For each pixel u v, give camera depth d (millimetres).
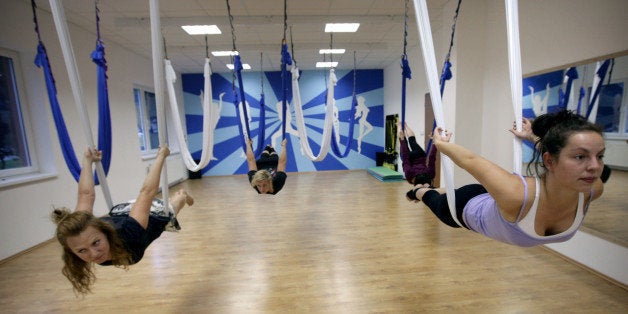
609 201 2332
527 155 2877
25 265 2869
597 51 2398
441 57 4723
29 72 3445
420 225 3691
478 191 1320
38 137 3531
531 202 906
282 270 2656
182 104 7695
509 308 2064
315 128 8047
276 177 3064
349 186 6172
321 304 2158
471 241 3174
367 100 8078
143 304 2219
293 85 3285
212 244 3270
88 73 4312
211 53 5812
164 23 4004
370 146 8195
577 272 2502
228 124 7879
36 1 3338
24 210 3152
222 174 7984
